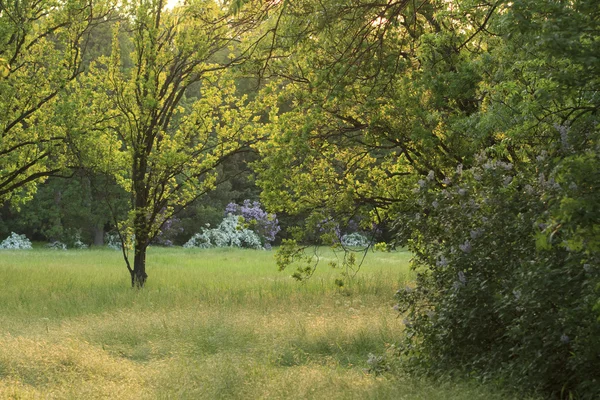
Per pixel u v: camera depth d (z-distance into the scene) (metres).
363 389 7.58
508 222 8.38
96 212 54.59
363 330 11.41
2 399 7.56
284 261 18.00
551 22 6.58
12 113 21.55
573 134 7.76
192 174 21.28
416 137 14.27
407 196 16.28
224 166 59.22
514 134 9.89
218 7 17.66
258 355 10.34
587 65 6.55
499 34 10.32
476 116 11.91
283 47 12.00
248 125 20.88
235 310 15.00
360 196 17.19
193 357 10.09
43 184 54.91
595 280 6.64
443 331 8.34
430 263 9.03
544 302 7.13
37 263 31.12
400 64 14.28
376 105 14.82
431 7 13.88
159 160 20.09
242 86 46.72
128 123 20.44
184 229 58.34
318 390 7.64
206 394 7.74
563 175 6.07
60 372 8.88
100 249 53.56
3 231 56.78
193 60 20.55
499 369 7.48
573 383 7.04
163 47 20.59
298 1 11.23
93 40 52.88
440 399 6.89
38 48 22.14
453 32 13.53
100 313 14.92
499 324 8.15
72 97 20.94
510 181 8.93
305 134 15.59
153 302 16.48
